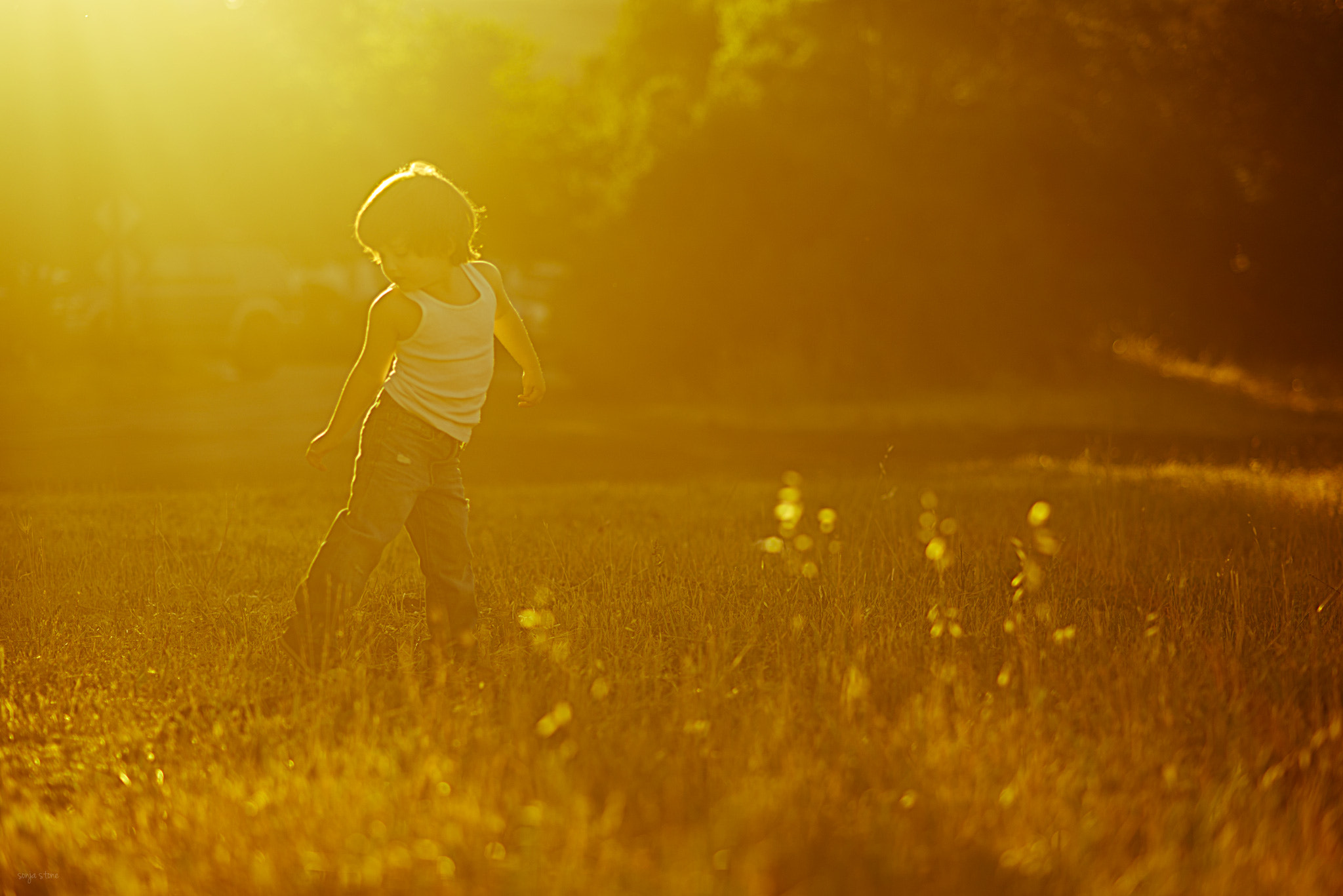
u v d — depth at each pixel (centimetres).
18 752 341
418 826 272
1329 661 418
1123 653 414
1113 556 628
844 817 279
